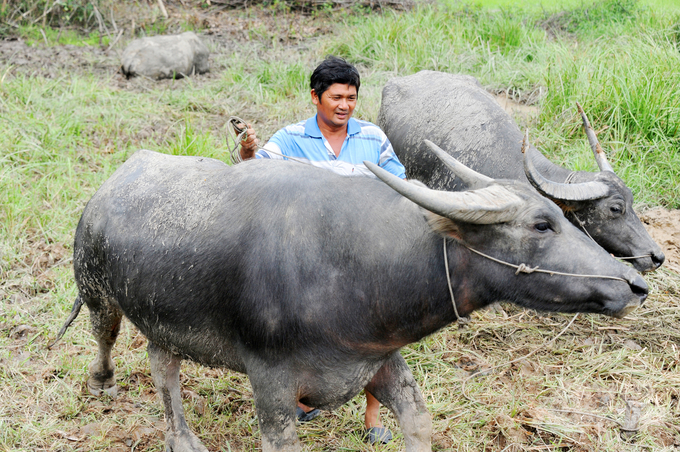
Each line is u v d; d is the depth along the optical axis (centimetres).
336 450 359
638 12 1032
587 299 255
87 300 350
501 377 422
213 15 1306
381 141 353
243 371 303
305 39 1153
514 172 468
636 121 669
